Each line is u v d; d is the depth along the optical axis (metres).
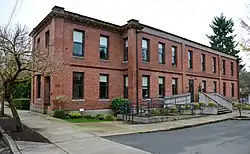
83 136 11.08
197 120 17.94
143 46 22.31
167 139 10.98
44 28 19.80
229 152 8.55
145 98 21.83
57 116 16.95
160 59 24.03
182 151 8.66
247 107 28.94
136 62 21.03
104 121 16.59
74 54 18.80
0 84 12.29
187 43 27.22
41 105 19.89
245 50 13.43
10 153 8.52
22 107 24.67
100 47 20.55
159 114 18.69
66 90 17.95
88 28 19.66
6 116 17.75
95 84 19.72
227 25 53.41
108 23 20.70
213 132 13.28
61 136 10.95
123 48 21.95
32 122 14.77
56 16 17.73
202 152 8.54
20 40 10.76
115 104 19.94
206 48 30.34
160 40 23.89
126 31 21.56
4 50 10.52
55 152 8.28
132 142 10.13
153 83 22.75
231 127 15.45
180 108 20.34
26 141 9.80
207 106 22.53
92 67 19.61
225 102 26.39
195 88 27.95
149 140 10.66
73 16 18.44
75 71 18.58
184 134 12.52
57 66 12.38
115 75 21.17
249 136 12.02
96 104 19.61
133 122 16.38
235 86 36.81
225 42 52.44
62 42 17.88
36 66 11.04
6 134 10.95
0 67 10.98
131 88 20.66
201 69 29.30
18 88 27.75
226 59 34.84
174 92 25.36
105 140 10.40
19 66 10.80
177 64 25.66
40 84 20.88
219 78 32.56
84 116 18.08
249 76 49.88
